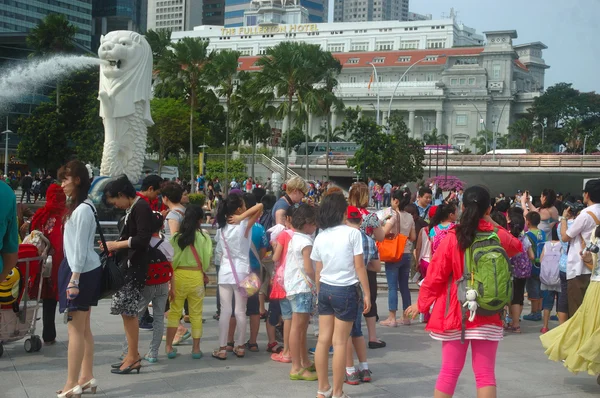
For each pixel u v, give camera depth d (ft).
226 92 152.97
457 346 15.89
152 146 163.53
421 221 32.53
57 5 357.20
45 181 109.81
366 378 20.81
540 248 32.81
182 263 23.09
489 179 204.33
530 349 26.53
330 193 19.39
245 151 215.92
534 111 356.38
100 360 22.76
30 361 22.25
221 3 636.89
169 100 154.20
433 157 203.21
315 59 142.10
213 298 36.68
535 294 33.63
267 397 18.90
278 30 487.20
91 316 30.63
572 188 198.80
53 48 140.97
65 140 133.59
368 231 24.30
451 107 358.02
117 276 18.84
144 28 501.56
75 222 17.99
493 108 363.15
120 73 51.42
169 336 23.34
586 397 19.76
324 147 242.99
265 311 28.68
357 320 20.66
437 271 15.87
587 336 20.13
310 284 20.88
